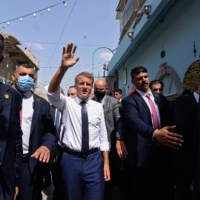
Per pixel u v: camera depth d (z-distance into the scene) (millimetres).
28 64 2510
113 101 3178
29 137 2334
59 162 2359
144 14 6793
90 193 2230
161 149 2492
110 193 3168
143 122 2248
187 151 2070
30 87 2402
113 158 3131
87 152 2258
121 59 10367
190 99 2164
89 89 2340
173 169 2572
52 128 2512
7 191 1636
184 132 2094
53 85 2148
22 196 2238
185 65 5164
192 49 4871
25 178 2258
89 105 2383
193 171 1835
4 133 1631
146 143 2459
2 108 1661
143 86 2582
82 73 2373
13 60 16375
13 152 1730
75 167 2230
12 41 13641
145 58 7867
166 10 5988
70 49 2080
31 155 2242
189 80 2436
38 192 2340
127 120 2410
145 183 2479
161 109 2555
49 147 2285
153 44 7109
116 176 3191
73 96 4070
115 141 3066
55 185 2805
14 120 1738
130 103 2500
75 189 2227
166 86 6293
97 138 2377
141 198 2473
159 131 2021
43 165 2414
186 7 5145
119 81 12078
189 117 2100
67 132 2320
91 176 2244
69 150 2279
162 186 2510
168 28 6047
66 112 2344
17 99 1810
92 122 2324
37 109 2418
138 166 2438
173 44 5777
